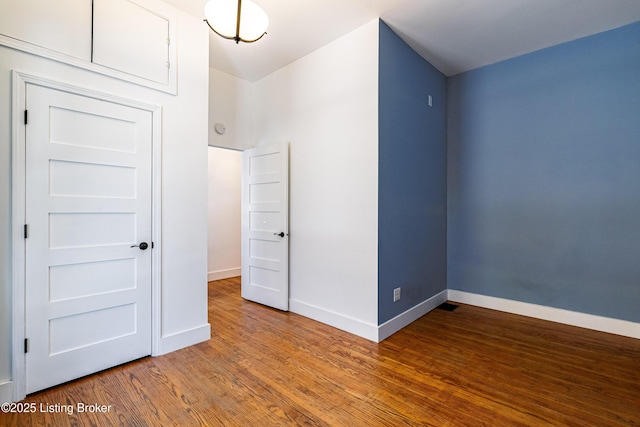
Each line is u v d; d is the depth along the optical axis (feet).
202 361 7.70
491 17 8.82
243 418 5.60
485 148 11.95
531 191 10.93
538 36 9.82
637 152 9.04
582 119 9.91
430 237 11.68
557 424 5.45
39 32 6.21
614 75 9.36
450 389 6.51
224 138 12.28
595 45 9.66
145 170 7.77
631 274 9.17
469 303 12.41
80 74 6.73
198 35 8.77
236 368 7.35
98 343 7.10
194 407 5.90
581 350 8.30
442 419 5.59
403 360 7.75
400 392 6.40
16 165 5.98
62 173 6.56
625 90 9.20
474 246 12.26
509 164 11.39
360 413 5.75
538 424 5.45
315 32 9.51
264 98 12.62
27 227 6.13
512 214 11.34
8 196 5.94
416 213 10.77
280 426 5.41
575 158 10.06
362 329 9.18
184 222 8.50
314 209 10.62
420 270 11.03
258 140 12.87
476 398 6.20
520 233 11.18
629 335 9.16
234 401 6.09
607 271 9.55
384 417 5.64
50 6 6.34
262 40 9.94
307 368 7.36
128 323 7.57
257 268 12.64
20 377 6.04
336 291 9.94
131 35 7.48
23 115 6.05
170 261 8.23
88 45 6.82
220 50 10.57
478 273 12.19
